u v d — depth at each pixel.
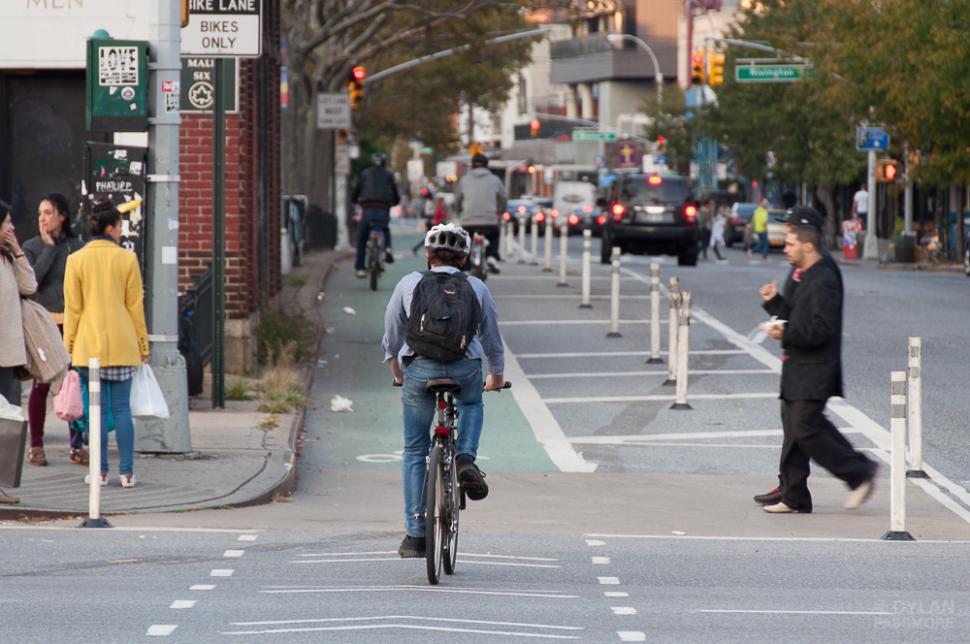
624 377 54.97
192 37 43.69
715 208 150.25
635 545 29.64
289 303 70.56
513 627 21.88
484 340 26.17
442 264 26.12
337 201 158.62
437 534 25.06
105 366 33.44
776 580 26.06
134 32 48.31
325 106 131.00
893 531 30.89
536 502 35.00
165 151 37.88
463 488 25.95
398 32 133.75
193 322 46.12
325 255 117.44
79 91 49.91
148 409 33.91
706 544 29.89
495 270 93.88
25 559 26.98
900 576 26.58
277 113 71.62
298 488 36.59
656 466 40.25
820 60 129.75
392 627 21.73
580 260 122.94
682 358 48.72
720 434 44.69
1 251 31.95
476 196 81.50
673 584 25.62
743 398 50.62
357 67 134.75
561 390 52.31
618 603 23.86
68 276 33.50
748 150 179.62
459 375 25.70
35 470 35.50
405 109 198.75
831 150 163.00
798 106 163.00
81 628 21.47
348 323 69.44
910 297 83.69
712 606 23.66
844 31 113.94
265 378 49.28
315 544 29.17
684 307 48.62
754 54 178.12
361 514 33.12
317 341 60.94
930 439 43.44
